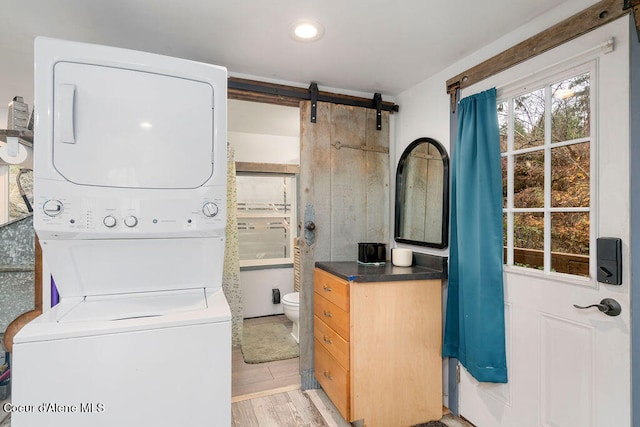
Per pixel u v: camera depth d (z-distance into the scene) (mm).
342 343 1877
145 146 1260
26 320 1678
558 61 1428
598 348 1294
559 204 1466
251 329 3457
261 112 2971
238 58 1932
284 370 2598
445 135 2064
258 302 3855
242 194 3908
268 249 4027
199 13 1484
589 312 1325
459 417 1962
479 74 1805
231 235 3092
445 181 2039
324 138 2355
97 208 1202
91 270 1340
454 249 1938
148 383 1129
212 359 1207
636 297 1176
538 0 1397
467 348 1796
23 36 1672
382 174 2523
